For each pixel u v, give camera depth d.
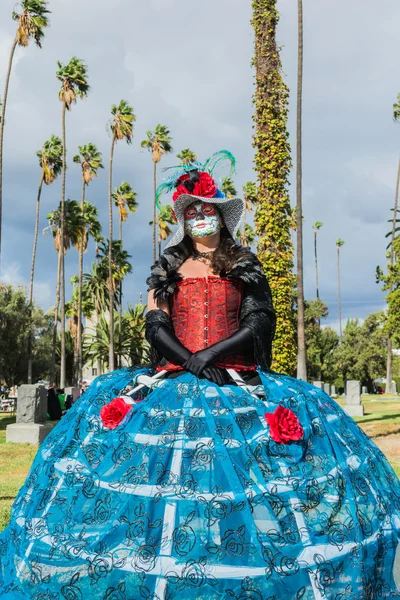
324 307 54.59
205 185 3.18
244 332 2.87
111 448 2.59
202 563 2.20
